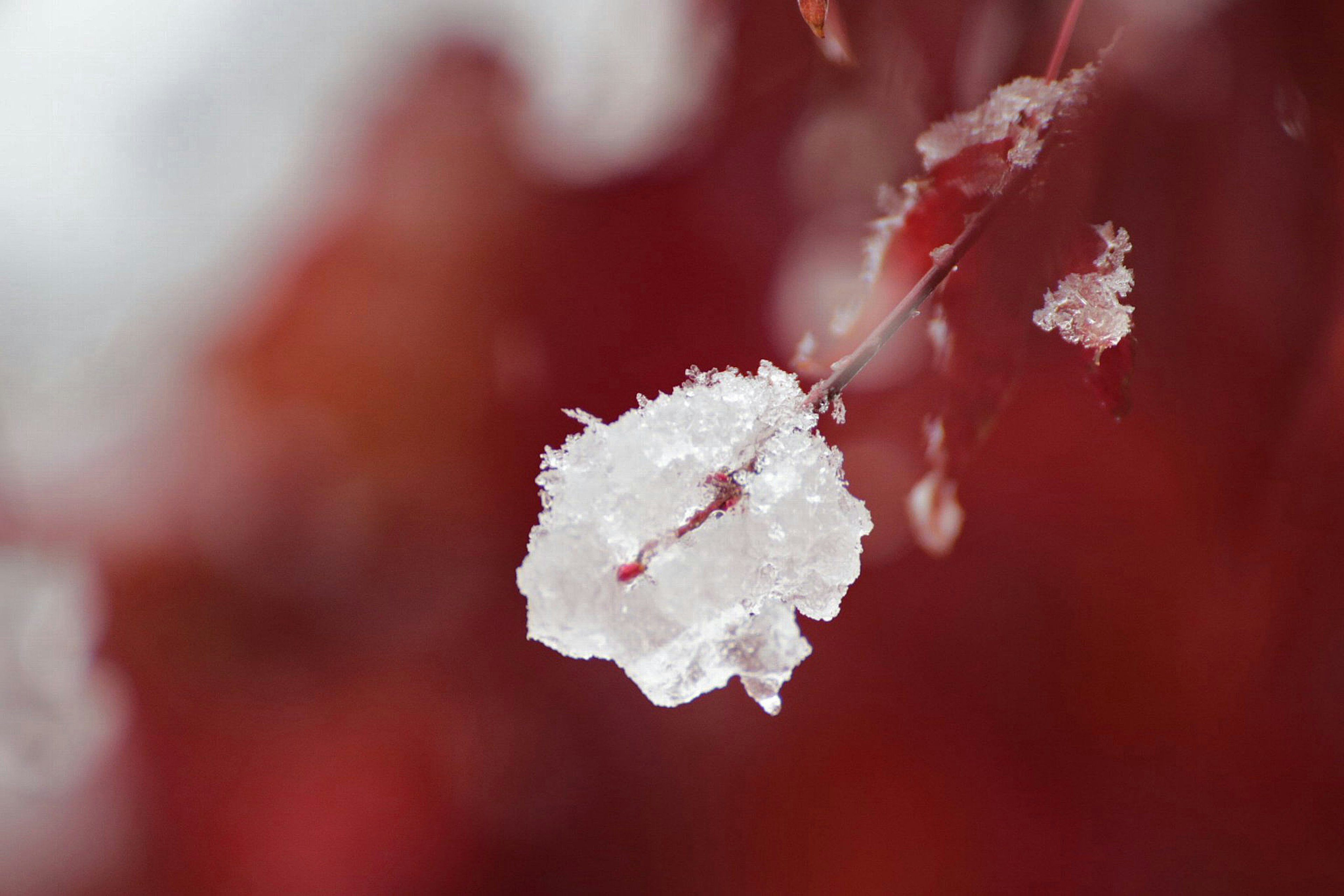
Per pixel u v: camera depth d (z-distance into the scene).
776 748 0.62
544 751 0.68
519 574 0.27
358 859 0.70
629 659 0.27
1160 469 0.43
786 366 0.56
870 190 0.39
